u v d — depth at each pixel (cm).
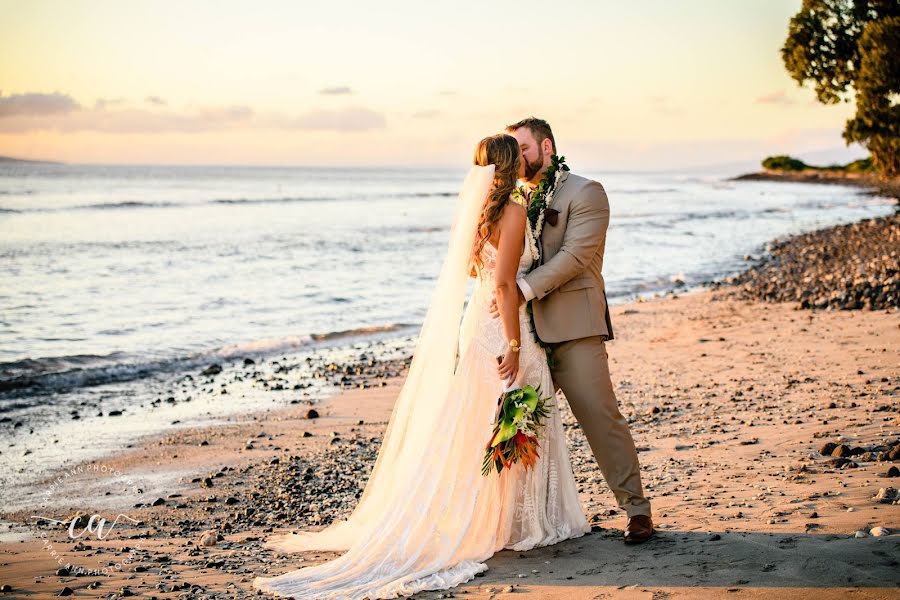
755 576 333
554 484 428
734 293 1781
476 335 423
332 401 1005
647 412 779
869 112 3105
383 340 1478
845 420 643
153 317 1673
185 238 3353
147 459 761
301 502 609
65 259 2591
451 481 411
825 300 1441
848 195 7806
